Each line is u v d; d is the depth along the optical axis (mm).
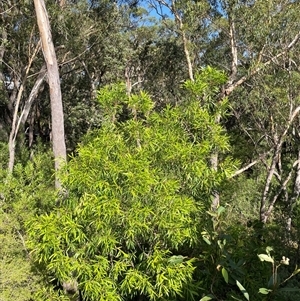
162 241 4688
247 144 11172
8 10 9789
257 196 10047
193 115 4836
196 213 4773
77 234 4605
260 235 5414
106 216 4285
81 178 4461
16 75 12516
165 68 17750
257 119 10219
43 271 5562
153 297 4477
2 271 5234
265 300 3551
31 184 6613
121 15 13914
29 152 12094
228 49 10664
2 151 10617
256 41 8273
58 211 4879
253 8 8039
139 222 4273
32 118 16188
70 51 13203
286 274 4746
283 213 8375
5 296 5191
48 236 4512
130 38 18016
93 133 5719
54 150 6426
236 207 8906
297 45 8570
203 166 4594
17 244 5566
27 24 10469
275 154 9000
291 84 8172
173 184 4426
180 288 4465
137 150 4707
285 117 8648
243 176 10375
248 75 8508
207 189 4816
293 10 7883
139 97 4988
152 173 4445
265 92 8258
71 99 17594
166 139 4652
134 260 4883
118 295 4555
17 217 5855
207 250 4602
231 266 4051
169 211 4344
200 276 4703
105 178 4484
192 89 4902
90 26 12172
